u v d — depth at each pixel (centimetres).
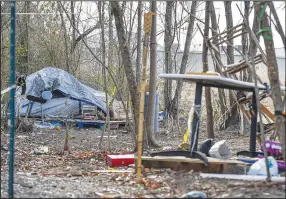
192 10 1825
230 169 782
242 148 1293
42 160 1052
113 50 1922
